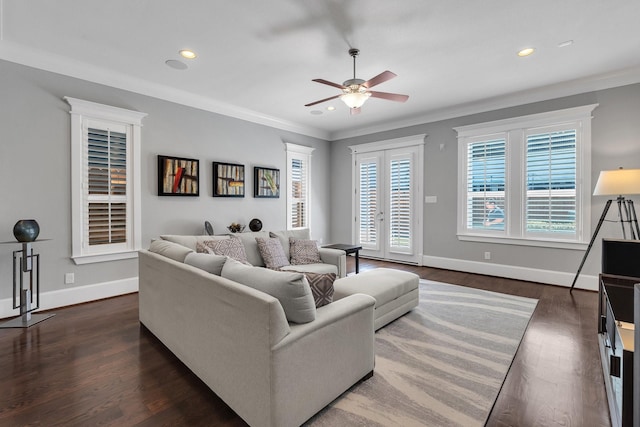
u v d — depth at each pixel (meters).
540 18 2.48
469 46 2.92
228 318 1.59
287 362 1.42
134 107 3.79
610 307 1.90
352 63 3.26
